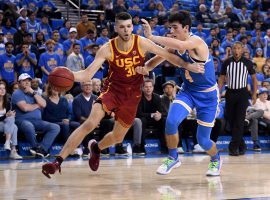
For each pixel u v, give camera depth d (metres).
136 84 4.62
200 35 13.02
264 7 16.48
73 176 5.26
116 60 4.43
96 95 8.68
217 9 15.31
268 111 9.65
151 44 4.48
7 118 7.67
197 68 4.59
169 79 10.62
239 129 8.09
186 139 8.93
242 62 7.94
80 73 4.37
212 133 8.84
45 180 4.95
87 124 4.48
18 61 9.48
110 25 12.21
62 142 8.30
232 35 13.11
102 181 4.87
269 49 13.49
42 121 7.97
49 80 4.23
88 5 13.64
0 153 7.86
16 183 4.73
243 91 8.00
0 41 9.95
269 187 4.48
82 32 11.64
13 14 11.45
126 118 4.69
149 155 8.22
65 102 8.30
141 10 14.48
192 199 3.84
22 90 7.98
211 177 5.18
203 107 4.98
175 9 13.71
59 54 10.19
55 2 13.98
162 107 8.70
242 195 4.03
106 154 8.07
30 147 8.07
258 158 7.59
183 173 5.53
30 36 10.12
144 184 4.68
